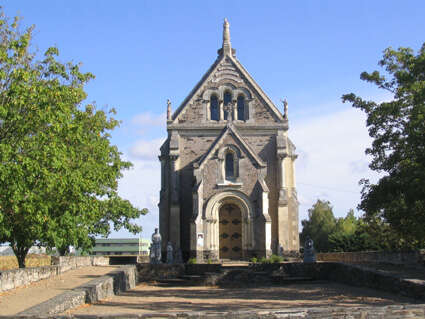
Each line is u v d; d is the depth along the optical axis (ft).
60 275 109.60
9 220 78.95
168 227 168.14
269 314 46.14
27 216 76.18
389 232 132.77
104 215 131.23
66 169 76.33
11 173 68.64
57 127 73.82
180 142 172.04
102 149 112.98
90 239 127.03
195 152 171.63
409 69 94.53
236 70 176.65
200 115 173.27
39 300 69.05
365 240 200.75
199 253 151.64
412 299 70.69
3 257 142.61
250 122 172.76
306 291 91.56
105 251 353.72
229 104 173.37
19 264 103.96
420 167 84.33
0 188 69.21
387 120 94.38
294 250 162.81
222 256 159.43
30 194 72.38
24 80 73.92
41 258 149.07
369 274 89.04
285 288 100.17
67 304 58.85
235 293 92.63
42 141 73.26
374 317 48.37
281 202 163.94
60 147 77.00
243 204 156.76
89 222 98.53
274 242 164.55
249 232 155.12
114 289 88.22
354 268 97.35
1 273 77.25
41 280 96.32
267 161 171.01
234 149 159.74
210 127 172.24
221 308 68.13
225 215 161.48
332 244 218.79
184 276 115.85
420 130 86.79
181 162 171.01
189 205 168.25
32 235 87.51
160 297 85.35
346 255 151.02
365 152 97.66
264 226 153.07
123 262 172.14
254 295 87.66
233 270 113.29
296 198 170.81
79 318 42.75
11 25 87.45
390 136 93.76
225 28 179.93
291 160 173.99
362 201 96.48
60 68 91.66
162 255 165.37
